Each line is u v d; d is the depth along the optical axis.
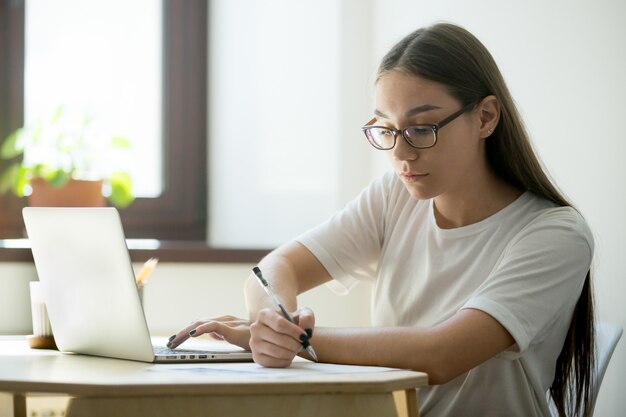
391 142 1.44
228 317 1.54
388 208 1.74
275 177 3.14
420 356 1.31
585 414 1.55
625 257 1.79
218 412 1.13
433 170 1.43
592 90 1.90
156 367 1.27
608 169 1.84
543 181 1.54
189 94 3.32
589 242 1.48
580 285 1.48
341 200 3.00
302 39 3.10
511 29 2.24
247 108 3.24
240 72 3.26
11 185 3.07
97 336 1.42
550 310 1.40
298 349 1.28
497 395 1.49
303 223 3.05
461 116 1.43
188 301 2.81
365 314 2.96
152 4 3.31
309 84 3.08
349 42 3.03
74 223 1.39
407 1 2.75
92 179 2.95
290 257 1.73
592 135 1.90
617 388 1.85
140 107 3.31
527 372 1.49
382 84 1.44
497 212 1.55
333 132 3.02
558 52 2.03
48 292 1.51
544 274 1.41
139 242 3.10
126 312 1.35
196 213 3.34
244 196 3.23
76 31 3.28
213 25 3.31
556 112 2.05
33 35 3.24
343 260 1.75
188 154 3.33
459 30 1.49
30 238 1.52
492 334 1.34
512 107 1.52
